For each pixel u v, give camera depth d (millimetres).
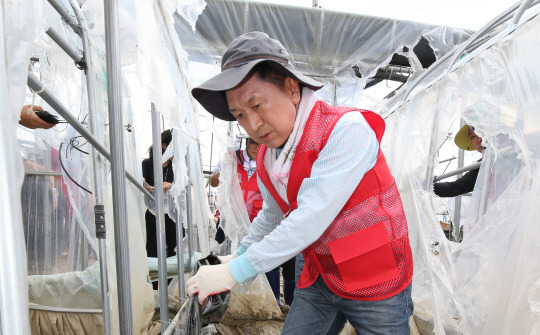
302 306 1049
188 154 2180
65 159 1472
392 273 903
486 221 1269
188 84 1648
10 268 347
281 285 3229
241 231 2334
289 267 2227
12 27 462
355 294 917
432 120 1765
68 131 1460
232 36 2746
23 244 369
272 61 744
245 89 774
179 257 1772
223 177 2293
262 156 1001
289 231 732
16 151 412
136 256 1496
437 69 2045
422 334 1774
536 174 1047
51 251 1797
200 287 753
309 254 971
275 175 896
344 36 2830
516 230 1125
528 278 1006
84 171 1526
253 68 770
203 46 2791
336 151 783
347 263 893
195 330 729
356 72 3385
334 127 802
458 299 1332
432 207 1745
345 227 884
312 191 766
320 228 748
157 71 1035
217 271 752
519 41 1133
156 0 1127
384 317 906
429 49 3117
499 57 1222
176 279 2178
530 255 1014
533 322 920
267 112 792
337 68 3109
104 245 1026
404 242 915
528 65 1090
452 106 1618
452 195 2203
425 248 1667
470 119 1371
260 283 2104
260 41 780
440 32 2775
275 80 787
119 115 730
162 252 1306
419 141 1890
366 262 889
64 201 1835
